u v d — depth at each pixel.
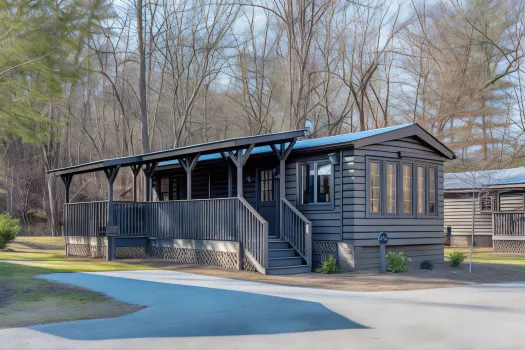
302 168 17.12
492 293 11.67
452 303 10.23
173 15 37.62
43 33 23.03
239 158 15.69
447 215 30.23
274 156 17.73
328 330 7.80
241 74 42.25
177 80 37.19
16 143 45.94
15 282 12.33
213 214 16.72
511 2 38.59
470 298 10.91
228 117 45.78
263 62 41.97
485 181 26.08
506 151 39.03
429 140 17.45
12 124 24.14
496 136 38.97
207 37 37.91
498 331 7.74
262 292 11.59
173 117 38.78
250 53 42.56
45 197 47.31
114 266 16.84
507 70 38.50
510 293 11.67
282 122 40.84
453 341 7.13
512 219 25.27
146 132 30.86
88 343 6.97
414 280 13.86
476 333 7.61
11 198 46.38
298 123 34.97
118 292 11.39
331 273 15.18
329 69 40.66
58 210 43.44
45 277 13.56
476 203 29.28
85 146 47.06
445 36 40.19
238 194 15.80
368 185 15.84
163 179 23.44
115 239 19.02
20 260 18.16
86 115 43.41
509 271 15.87
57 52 24.02
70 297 10.62
